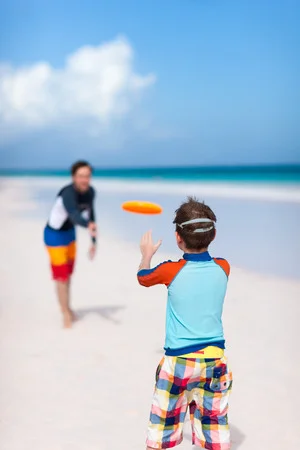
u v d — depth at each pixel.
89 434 3.30
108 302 6.36
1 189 35.47
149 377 4.14
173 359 2.59
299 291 6.49
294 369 4.23
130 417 3.52
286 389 3.89
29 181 54.81
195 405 2.70
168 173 70.62
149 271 2.71
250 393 3.84
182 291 2.62
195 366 2.56
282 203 18.14
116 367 4.34
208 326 2.62
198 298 2.61
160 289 6.96
